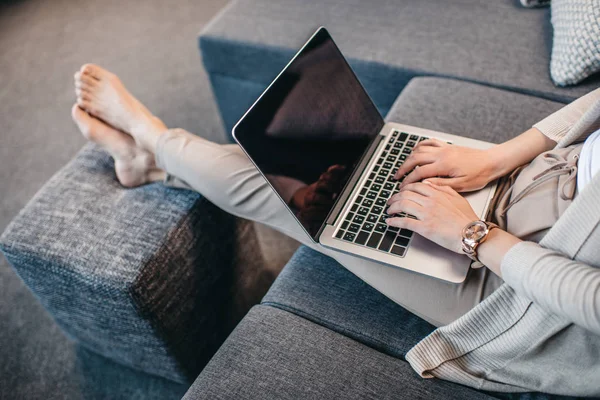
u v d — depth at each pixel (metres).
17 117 2.20
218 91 1.82
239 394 0.88
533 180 0.87
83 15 2.75
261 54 1.62
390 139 1.15
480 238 0.81
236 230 1.32
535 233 0.83
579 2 1.28
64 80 2.36
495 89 1.33
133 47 2.49
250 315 1.01
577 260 0.72
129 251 1.09
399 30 1.57
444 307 0.91
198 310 1.25
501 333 0.83
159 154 1.14
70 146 2.04
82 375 1.39
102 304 1.13
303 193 0.96
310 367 0.90
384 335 0.95
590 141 0.80
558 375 0.83
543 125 1.01
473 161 0.98
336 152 1.05
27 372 1.41
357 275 0.98
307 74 1.05
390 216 0.96
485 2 1.62
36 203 1.20
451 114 1.27
